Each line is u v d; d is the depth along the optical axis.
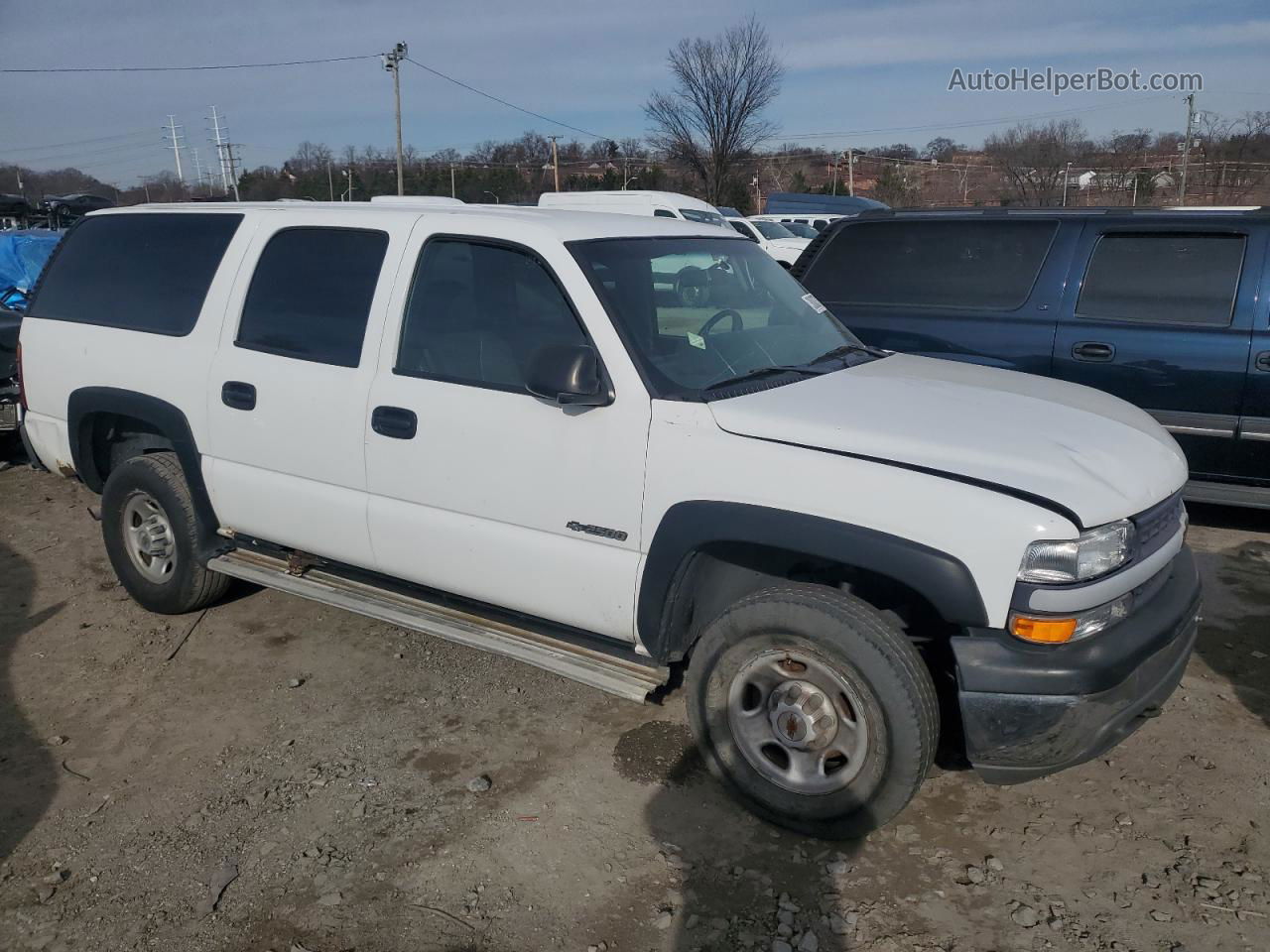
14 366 7.69
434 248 3.76
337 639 4.70
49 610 5.07
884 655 2.89
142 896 2.98
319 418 3.92
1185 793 3.44
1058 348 5.89
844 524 2.89
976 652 2.80
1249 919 2.83
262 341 4.16
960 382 3.70
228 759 3.71
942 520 2.79
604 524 3.30
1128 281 5.79
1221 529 6.11
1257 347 5.39
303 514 4.07
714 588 3.45
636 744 3.77
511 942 2.78
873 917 2.86
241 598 5.18
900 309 6.38
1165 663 3.02
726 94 38.75
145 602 4.91
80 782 3.57
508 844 3.19
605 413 3.27
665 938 2.79
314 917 2.88
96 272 4.87
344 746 3.78
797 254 20.66
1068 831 3.25
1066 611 2.75
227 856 3.15
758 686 3.22
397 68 40.25
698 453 3.12
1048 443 3.04
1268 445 5.43
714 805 3.39
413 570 3.84
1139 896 2.93
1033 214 6.10
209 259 4.41
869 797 3.01
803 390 3.41
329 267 4.02
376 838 3.22
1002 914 2.87
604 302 3.35
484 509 3.56
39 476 7.68
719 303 3.83
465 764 3.65
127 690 4.24
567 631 3.61
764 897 2.95
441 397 3.61
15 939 2.82
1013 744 2.83
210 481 4.36
